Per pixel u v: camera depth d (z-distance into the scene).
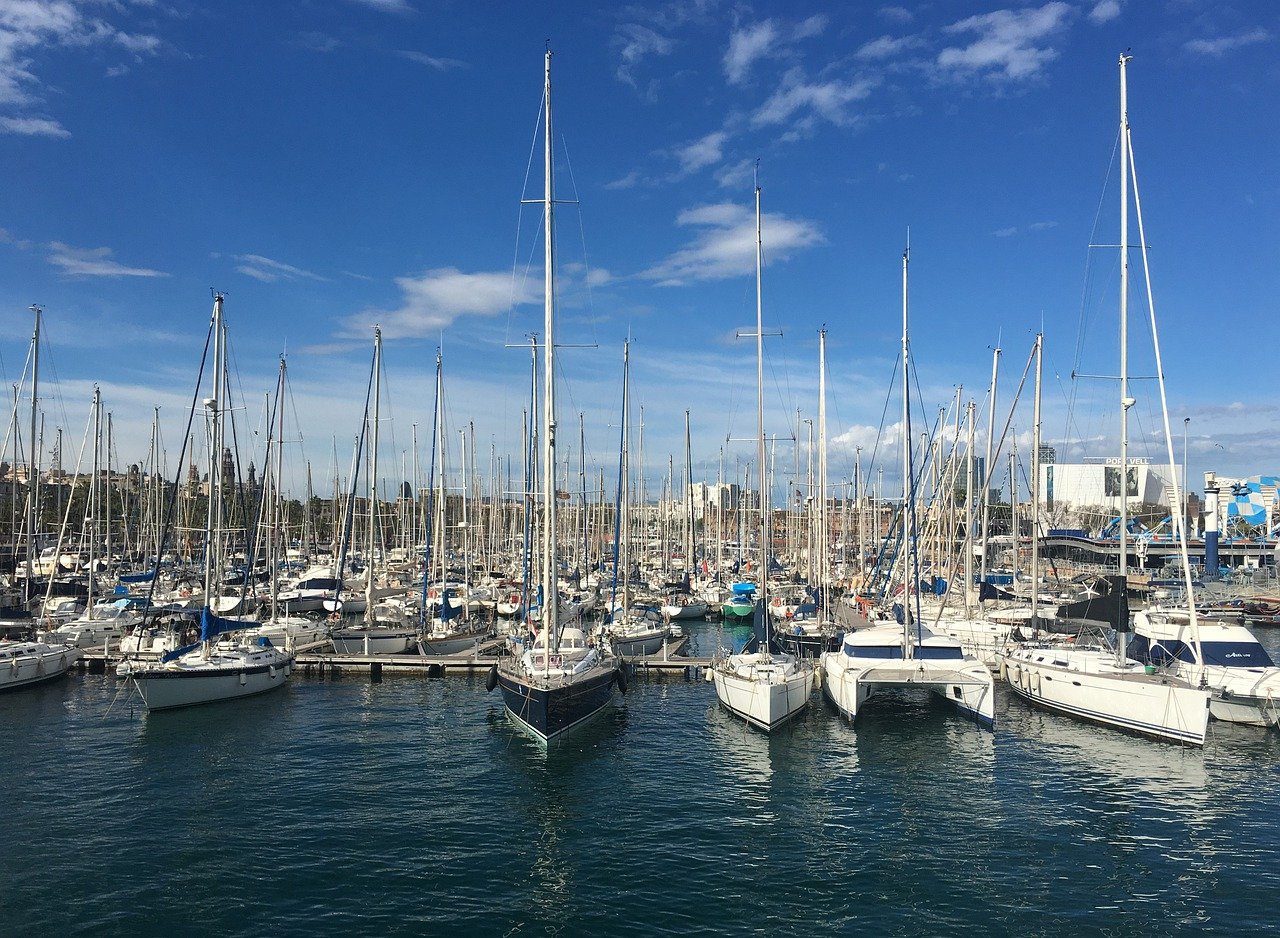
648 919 18.19
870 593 64.94
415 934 17.50
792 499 79.75
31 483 52.88
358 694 39.94
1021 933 17.66
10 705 36.66
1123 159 32.06
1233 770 27.53
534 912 18.47
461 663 45.16
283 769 28.25
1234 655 33.50
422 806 24.89
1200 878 20.11
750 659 36.72
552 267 33.31
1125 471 32.88
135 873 20.20
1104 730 32.50
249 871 20.38
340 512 103.00
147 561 74.75
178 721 34.31
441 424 57.25
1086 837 22.48
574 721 32.03
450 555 87.88
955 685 35.16
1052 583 61.03
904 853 21.58
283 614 63.47
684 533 101.44
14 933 17.39
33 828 22.92
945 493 63.41
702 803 25.20
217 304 40.91
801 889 19.59
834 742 31.56
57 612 51.22
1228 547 104.19
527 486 46.81
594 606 66.56
